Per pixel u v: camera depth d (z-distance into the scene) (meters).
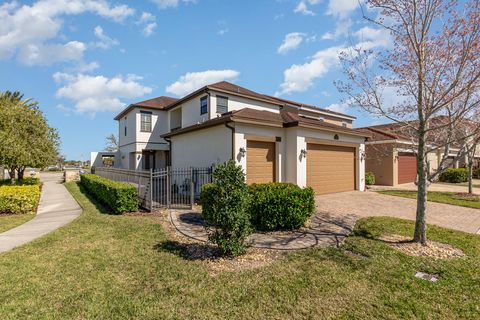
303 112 22.03
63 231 7.14
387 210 9.77
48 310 3.47
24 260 5.12
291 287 3.99
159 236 6.58
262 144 11.86
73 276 4.44
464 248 5.67
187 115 18.56
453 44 5.85
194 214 8.98
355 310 3.43
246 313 3.38
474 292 3.86
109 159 35.47
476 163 25.05
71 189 18.06
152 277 4.37
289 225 6.94
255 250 5.52
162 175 10.22
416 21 5.77
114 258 5.19
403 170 20.00
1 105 18.97
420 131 5.92
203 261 5.01
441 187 18.19
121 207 9.23
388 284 4.07
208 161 12.34
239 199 5.15
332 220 8.03
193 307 3.52
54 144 18.19
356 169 15.12
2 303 3.63
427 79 6.00
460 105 6.06
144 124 22.22
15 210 10.27
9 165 15.44
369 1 6.06
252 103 17.81
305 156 12.23
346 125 26.55
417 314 3.34
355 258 5.08
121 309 3.48
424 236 5.88
